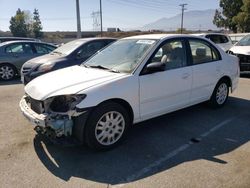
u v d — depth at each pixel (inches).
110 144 164.4
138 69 174.1
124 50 198.4
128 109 172.6
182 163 148.6
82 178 135.8
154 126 201.5
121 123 168.1
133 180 133.8
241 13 1413.6
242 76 415.8
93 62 204.2
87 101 150.0
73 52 317.7
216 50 233.5
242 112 232.8
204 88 220.5
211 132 190.7
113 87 160.4
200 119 215.8
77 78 168.9
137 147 168.4
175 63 197.6
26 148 166.1
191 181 131.7
